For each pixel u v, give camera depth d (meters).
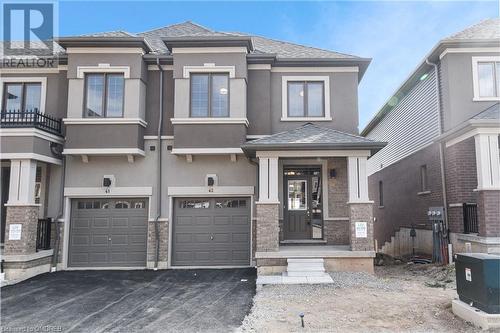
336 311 6.54
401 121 16.56
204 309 7.05
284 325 5.89
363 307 6.73
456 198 11.14
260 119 11.82
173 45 11.36
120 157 11.62
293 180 12.02
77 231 11.52
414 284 8.73
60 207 11.37
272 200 9.83
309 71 12.16
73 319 6.54
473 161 11.11
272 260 9.65
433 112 12.90
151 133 11.73
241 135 11.14
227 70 11.37
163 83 11.94
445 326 5.70
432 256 12.40
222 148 11.09
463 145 11.18
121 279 9.75
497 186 9.67
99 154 11.20
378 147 9.77
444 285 8.52
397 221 16.83
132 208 11.63
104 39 11.16
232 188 11.48
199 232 11.57
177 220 11.62
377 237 20.61
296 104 12.16
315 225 11.81
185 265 11.41
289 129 11.92
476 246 9.98
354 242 9.70
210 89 11.41
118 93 11.44
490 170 9.74
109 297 7.96
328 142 9.81
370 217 9.78
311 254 9.62
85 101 11.36
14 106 11.91
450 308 6.48
